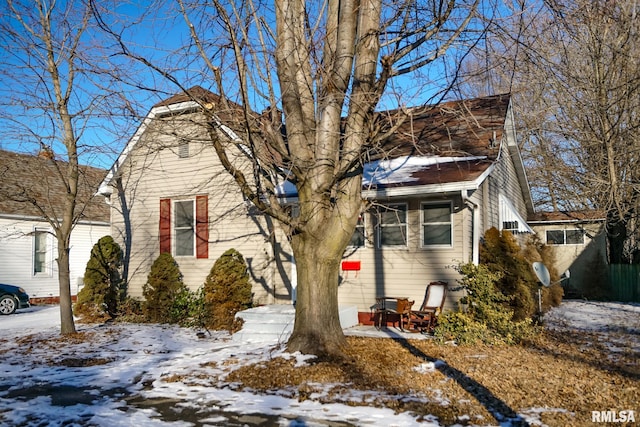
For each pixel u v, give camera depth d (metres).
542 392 7.16
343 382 7.74
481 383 7.60
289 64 9.34
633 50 18.89
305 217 9.15
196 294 14.62
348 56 9.32
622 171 22.00
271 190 9.37
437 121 15.04
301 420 6.27
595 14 15.71
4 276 20.20
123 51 7.74
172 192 15.91
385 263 12.95
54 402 7.23
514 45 11.48
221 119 9.05
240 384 7.87
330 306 9.32
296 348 9.17
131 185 16.69
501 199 15.53
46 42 11.57
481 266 11.20
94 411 6.78
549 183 27.98
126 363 9.59
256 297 14.45
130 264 16.50
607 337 11.70
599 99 19.61
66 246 12.84
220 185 15.06
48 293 21.98
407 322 12.32
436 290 12.02
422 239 12.57
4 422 6.39
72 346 11.34
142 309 15.16
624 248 27.09
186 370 8.77
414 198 12.64
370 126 8.77
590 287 22.97
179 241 15.86
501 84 22.72
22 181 20.92
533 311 12.62
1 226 20.20
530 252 16.72
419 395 7.12
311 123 9.76
